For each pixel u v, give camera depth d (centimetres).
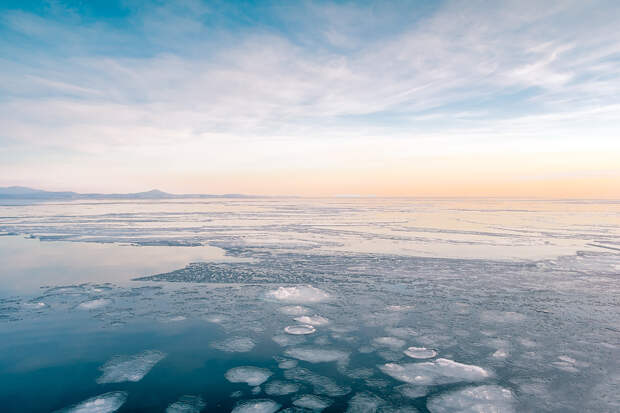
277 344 810
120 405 582
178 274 1467
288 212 6259
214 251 2044
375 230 3145
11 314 995
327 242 2384
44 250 2092
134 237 2658
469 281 1351
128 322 939
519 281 1346
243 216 5175
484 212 6047
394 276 1430
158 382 653
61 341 821
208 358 744
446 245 2233
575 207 8162
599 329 883
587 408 569
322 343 816
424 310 1024
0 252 2025
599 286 1274
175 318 966
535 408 572
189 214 5628
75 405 580
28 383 645
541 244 2267
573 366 702
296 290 1180
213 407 580
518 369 692
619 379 653
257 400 599
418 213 5862
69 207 8306
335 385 646
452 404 587
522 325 909
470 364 714
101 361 729
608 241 2400
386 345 805
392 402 594
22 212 6119
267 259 1791
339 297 1151
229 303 1091
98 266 1628
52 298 1141
